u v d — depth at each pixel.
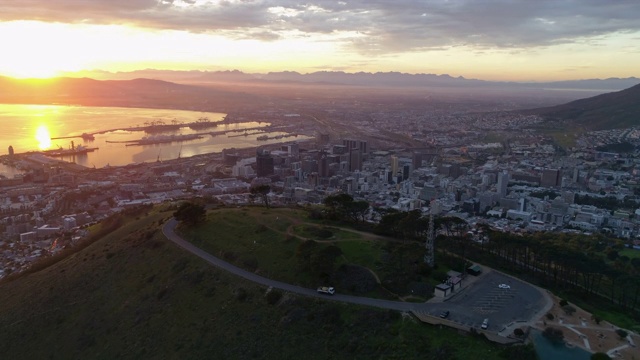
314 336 119.25
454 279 138.25
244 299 138.88
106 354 137.88
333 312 124.44
